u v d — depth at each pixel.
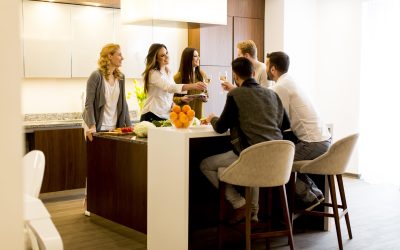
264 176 3.09
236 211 3.54
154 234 3.54
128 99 6.68
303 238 4.13
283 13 7.16
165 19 3.78
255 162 3.03
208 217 4.06
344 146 3.59
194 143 3.87
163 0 3.76
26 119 5.88
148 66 4.58
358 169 7.07
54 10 5.72
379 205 5.34
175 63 6.82
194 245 3.88
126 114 4.77
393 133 6.62
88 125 4.50
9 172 0.76
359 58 7.04
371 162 6.84
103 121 4.60
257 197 3.60
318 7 7.57
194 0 3.91
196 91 4.94
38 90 5.98
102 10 6.07
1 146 0.75
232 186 3.54
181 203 3.24
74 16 5.87
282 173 3.14
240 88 3.29
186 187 3.22
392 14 6.59
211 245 3.89
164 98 4.69
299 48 7.41
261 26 7.39
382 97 6.74
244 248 3.84
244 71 3.35
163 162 3.39
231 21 7.00
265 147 3.00
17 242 0.78
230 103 3.26
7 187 0.76
